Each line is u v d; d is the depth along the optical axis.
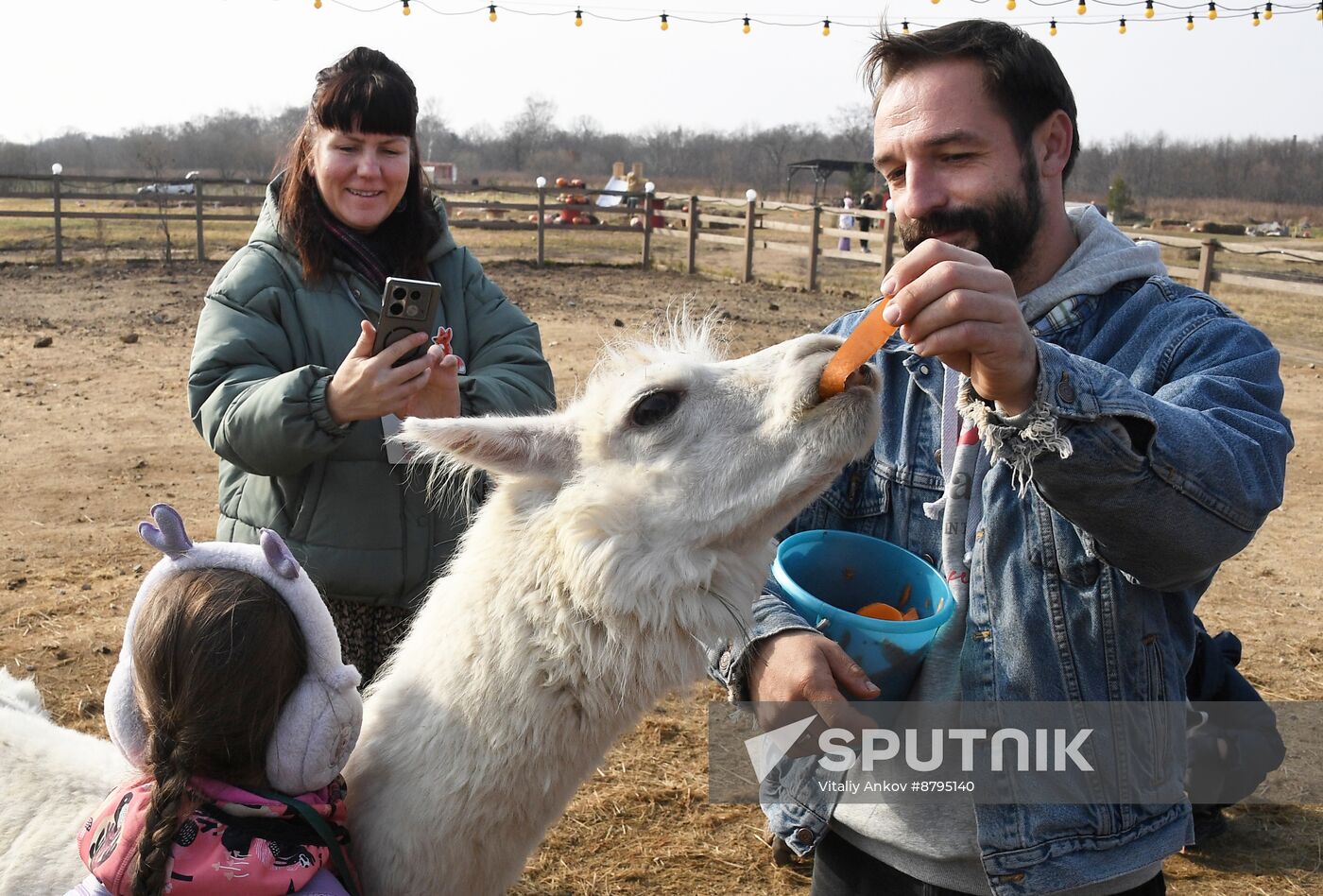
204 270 21.52
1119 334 2.34
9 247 24.45
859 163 56.41
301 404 2.93
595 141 115.62
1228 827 4.63
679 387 2.48
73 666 5.63
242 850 2.08
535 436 2.53
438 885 2.32
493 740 2.31
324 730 2.19
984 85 2.29
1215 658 4.43
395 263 3.48
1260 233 47.09
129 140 82.31
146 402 11.33
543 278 21.45
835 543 2.57
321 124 3.27
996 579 2.33
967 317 1.77
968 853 2.40
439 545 3.39
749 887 4.18
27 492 8.41
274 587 2.21
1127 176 81.69
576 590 2.34
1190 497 1.93
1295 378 13.47
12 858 2.37
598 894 4.10
